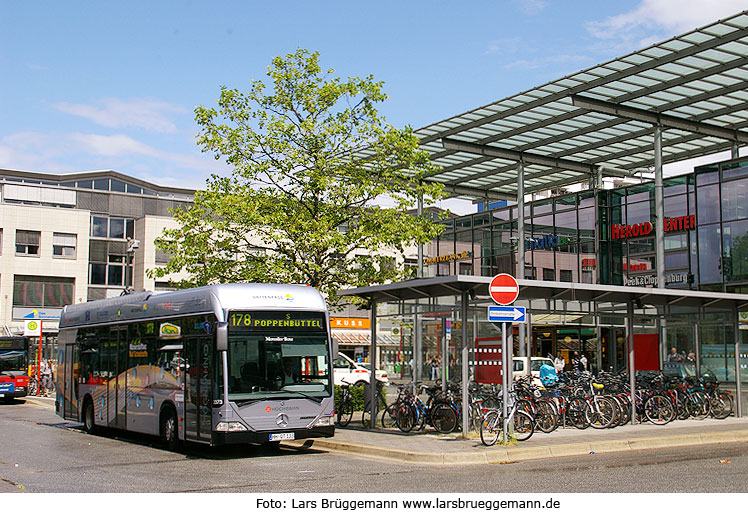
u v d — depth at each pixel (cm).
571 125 2967
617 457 1400
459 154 3384
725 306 2128
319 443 1661
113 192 5862
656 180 2838
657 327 2205
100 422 1998
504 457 1415
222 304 1488
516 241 3969
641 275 3350
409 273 2345
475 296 1669
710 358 2153
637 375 2098
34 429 2227
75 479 1199
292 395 1491
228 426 1429
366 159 2262
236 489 1084
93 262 5712
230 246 2247
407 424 1795
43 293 5291
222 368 1452
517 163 3509
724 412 2086
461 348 1755
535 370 2216
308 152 2230
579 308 2027
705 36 2191
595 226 3550
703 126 2923
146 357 1775
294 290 1572
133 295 1889
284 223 2131
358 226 2231
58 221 5384
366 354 4553
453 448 1472
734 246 2977
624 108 2748
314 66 2245
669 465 1262
